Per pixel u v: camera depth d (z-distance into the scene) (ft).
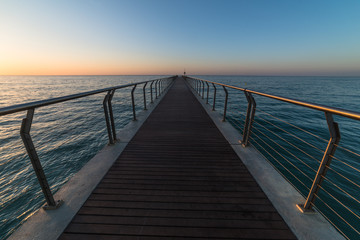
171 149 9.04
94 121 36.40
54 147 24.34
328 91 99.91
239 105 49.83
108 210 5.09
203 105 21.03
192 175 6.78
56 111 47.29
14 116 44.70
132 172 6.95
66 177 18.31
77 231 4.46
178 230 4.52
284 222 4.76
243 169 7.21
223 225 4.66
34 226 4.52
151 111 17.78
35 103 4.38
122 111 45.70
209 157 8.20
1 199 15.74
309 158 17.98
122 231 4.47
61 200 5.32
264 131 26.53
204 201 5.46
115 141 9.71
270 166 7.32
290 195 5.65
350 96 76.28
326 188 14.01
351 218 11.53
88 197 5.56
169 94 32.32
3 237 12.62
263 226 4.65
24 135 4.31
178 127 12.73
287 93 86.12
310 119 35.32
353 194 13.29
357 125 30.96
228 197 5.64
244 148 9.03
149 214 4.97
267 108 48.65
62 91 106.11
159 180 6.47
